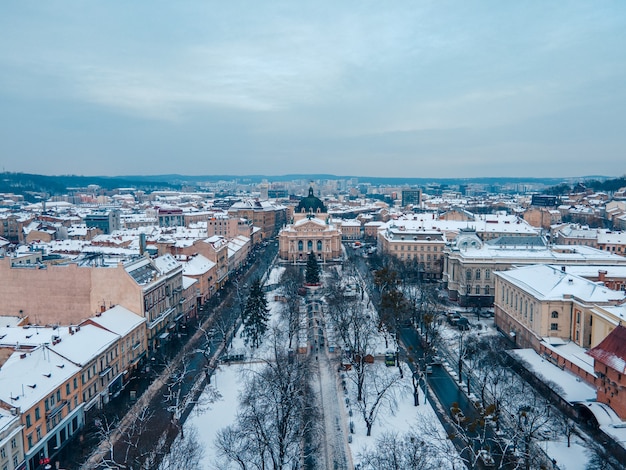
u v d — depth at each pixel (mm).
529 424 91062
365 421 99000
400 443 87500
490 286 187250
